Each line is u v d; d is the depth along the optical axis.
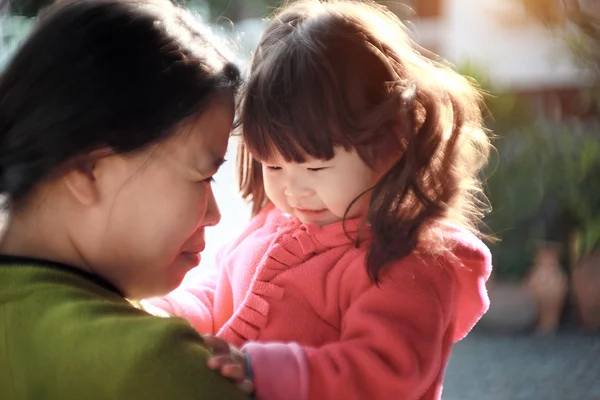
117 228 1.02
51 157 0.97
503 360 4.86
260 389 1.11
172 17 1.08
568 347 5.16
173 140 1.01
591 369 4.62
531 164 6.05
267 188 1.37
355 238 1.31
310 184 1.30
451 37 7.04
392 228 1.25
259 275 1.35
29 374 0.91
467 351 5.10
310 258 1.35
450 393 4.21
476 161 1.45
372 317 1.21
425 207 1.27
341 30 1.30
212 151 1.06
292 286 1.33
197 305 1.46
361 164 1.28
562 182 5.95
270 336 1.31
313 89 1.24
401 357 1.18
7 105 0.99
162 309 1.38
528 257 6.12
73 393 0.89
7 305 0.95
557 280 5.68
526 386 4.31
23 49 1.00
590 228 5.57
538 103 6.60
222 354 1.02
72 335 0.91
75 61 0.97
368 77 1.28
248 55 1.61
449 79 1.37
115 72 0.97
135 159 1.00
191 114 1.01
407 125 1.27
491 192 6.09
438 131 1.30
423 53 1.68
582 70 4.94
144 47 0.99
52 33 0.99
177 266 1.10
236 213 2.13
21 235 1.02
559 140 6.03
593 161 5.82
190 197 1.04
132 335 0.90
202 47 1.07
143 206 1.02
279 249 1.36
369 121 1.24
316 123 1.24
